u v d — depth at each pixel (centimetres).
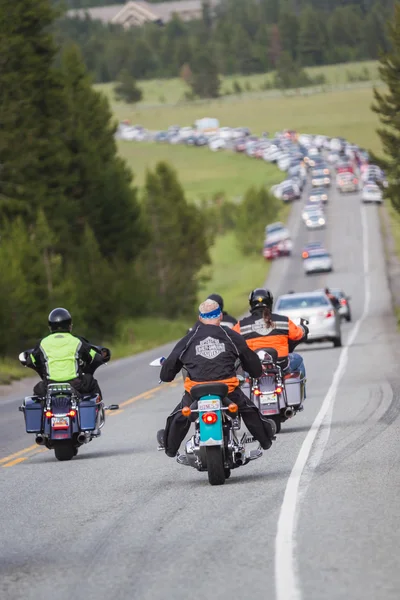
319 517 2625
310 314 10169
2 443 5075
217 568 2170
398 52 16512
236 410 3272
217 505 2894
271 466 3559
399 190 16488
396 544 2270
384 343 10606
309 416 5025
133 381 8906
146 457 4075
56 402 4125
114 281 16900
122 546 2461
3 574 2262
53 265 14450
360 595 1886
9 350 12912
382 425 4497
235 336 3341
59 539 2597
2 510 3088
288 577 2048
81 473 3756
